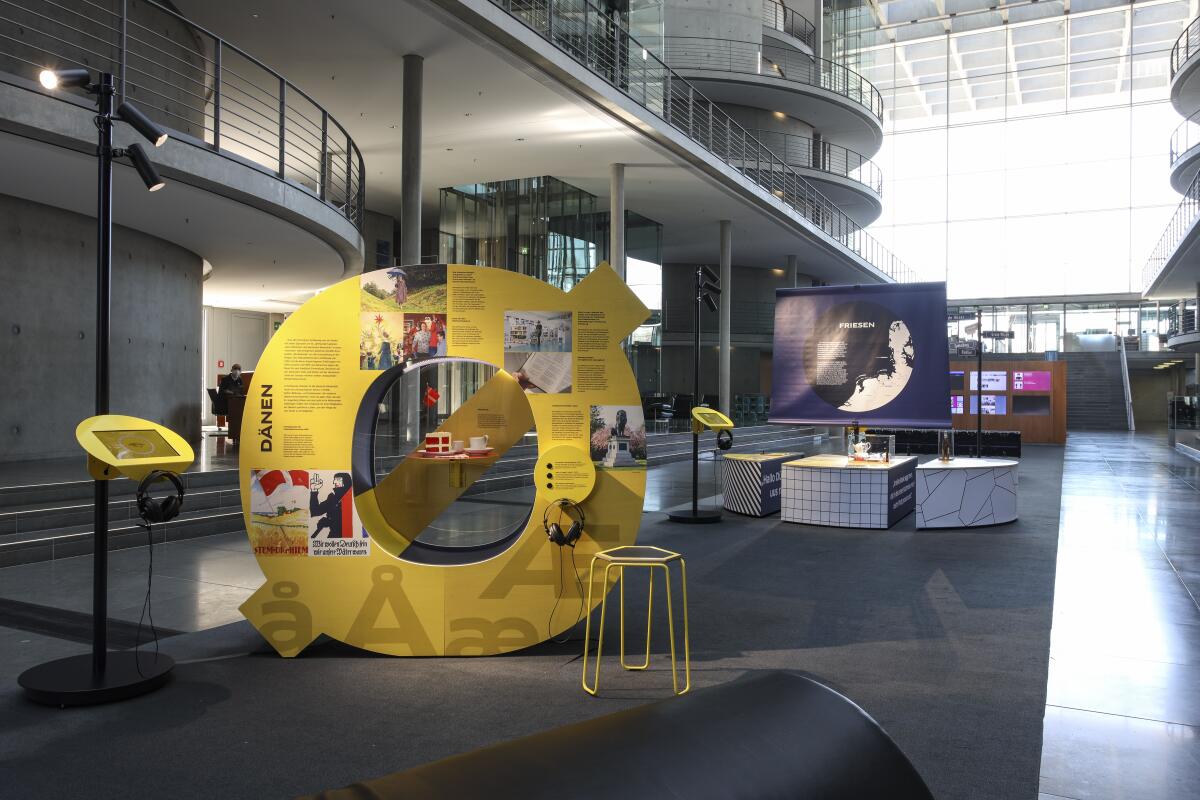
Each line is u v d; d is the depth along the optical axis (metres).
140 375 11.76
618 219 17.47
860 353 9.73
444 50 12.06
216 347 21.73
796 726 1.25
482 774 1.06
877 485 8.74
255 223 11.16
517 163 17.62
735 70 23.78
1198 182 19.09
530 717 3.59
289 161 18.14
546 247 18.94
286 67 12.74
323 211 11.35
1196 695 3.87
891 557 7.25
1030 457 18.39
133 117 3.96
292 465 4.51
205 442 13.31
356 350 4.59
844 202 28.42
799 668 4.27
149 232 11.81
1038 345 38.03
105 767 3.09
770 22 26.62
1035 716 3.61
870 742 1.28
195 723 3.52
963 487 8.81
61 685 3.75
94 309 10.84
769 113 25.92
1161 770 3.07
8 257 9.70
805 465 9.10
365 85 13.42
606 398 4.73
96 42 9.88
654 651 4.59
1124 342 35.84
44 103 7.24
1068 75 37.97
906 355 9.56
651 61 18.67
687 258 29.66
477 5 10.98
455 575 4.53
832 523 8.90
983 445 18.53
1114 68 37.50
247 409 4.53
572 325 4.74
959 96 40.78
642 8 18.86
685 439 17.92
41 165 8.24
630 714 1.23
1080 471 15.05
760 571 6.66
